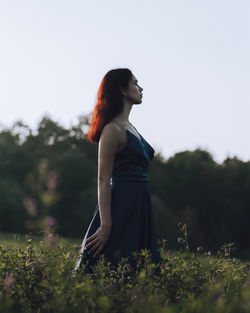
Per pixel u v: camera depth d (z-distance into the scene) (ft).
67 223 182.60
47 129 232.73
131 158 12.66
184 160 208.44
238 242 186.60
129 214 12.48
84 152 219.00
